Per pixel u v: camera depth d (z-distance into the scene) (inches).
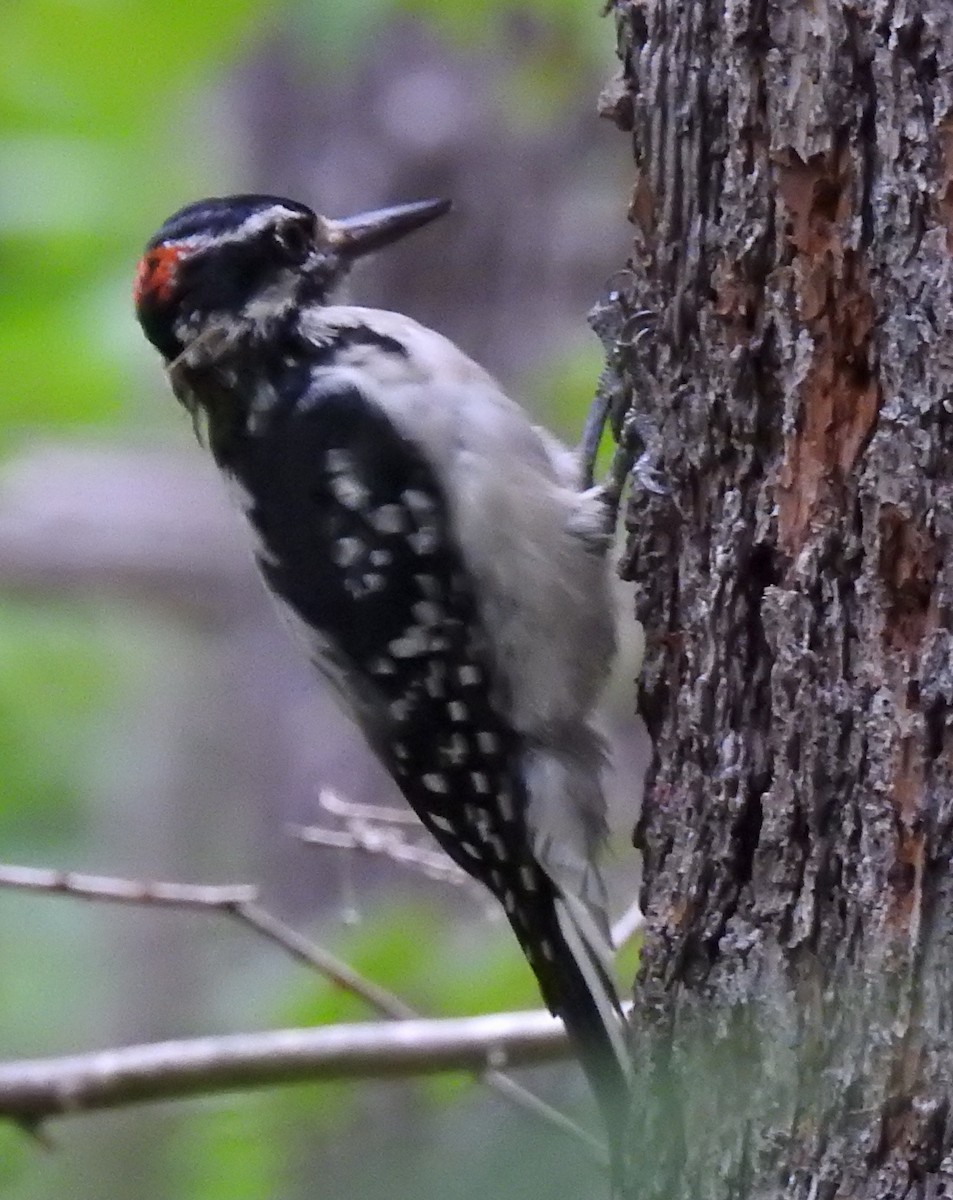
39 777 725.3
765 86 265.9
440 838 361.1
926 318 246.5
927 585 246.2
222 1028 532.7
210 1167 452.4
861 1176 241.6
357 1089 420.8
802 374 261.1
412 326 354.9
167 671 698.2
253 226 352.8
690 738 280.8
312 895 596.7
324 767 604.4
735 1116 258.7
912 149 248.7
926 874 241.4
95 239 620.7
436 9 530.0
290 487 348.2
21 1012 684.7
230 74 608.7
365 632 348.8
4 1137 535.5
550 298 559.8
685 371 285.9
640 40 295.9
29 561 688.4
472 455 338.6
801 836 257.6
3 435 622.2
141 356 603.8
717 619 275.0
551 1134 232.4
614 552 343.6
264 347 351.3
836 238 257.1
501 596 340.2
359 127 580.1
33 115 625.9
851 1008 246.8
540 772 347.3
